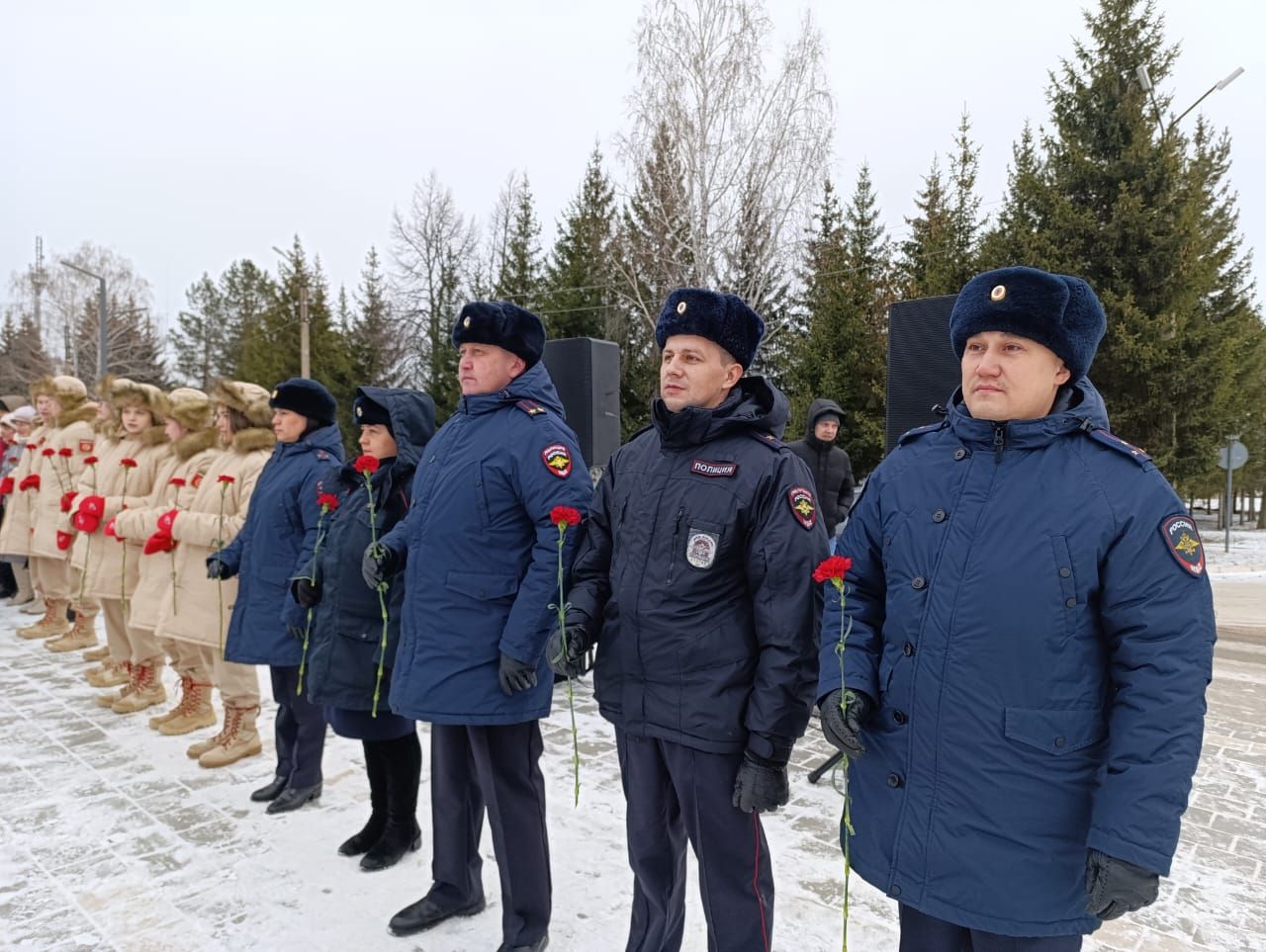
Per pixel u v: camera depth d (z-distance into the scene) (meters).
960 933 1.59
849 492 5.70
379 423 3.02
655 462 2.09
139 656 4.59
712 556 1.91
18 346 43.41
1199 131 18.05
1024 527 1.48
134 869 2.86
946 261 18.22
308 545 3.24
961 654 1.49
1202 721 1.34
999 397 1.56
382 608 2.76
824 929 2.49
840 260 19.42
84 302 43.25
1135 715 1.35
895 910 2.61
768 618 1.87
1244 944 2.45
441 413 26.27
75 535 5.37
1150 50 14.88
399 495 2.89
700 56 15.95
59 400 6.19
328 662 2.77
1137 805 1.31
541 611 2.27
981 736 1.47
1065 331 1.54
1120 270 14.12
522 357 2.61
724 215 16.45
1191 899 2.73
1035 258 14.64
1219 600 10.74
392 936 2.46
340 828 3.20
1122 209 13.96
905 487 1.67
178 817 3.29
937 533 1.57
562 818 3.31
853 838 1.69
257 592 3.39
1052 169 15.23
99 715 4.54
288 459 3.50
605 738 4.38
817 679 1.88
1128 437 14.67
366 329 29.50
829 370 17.39
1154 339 13.80
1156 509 1.42
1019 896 1.44
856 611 1.74
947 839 1.50
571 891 2.72
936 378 3.77
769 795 1.83
